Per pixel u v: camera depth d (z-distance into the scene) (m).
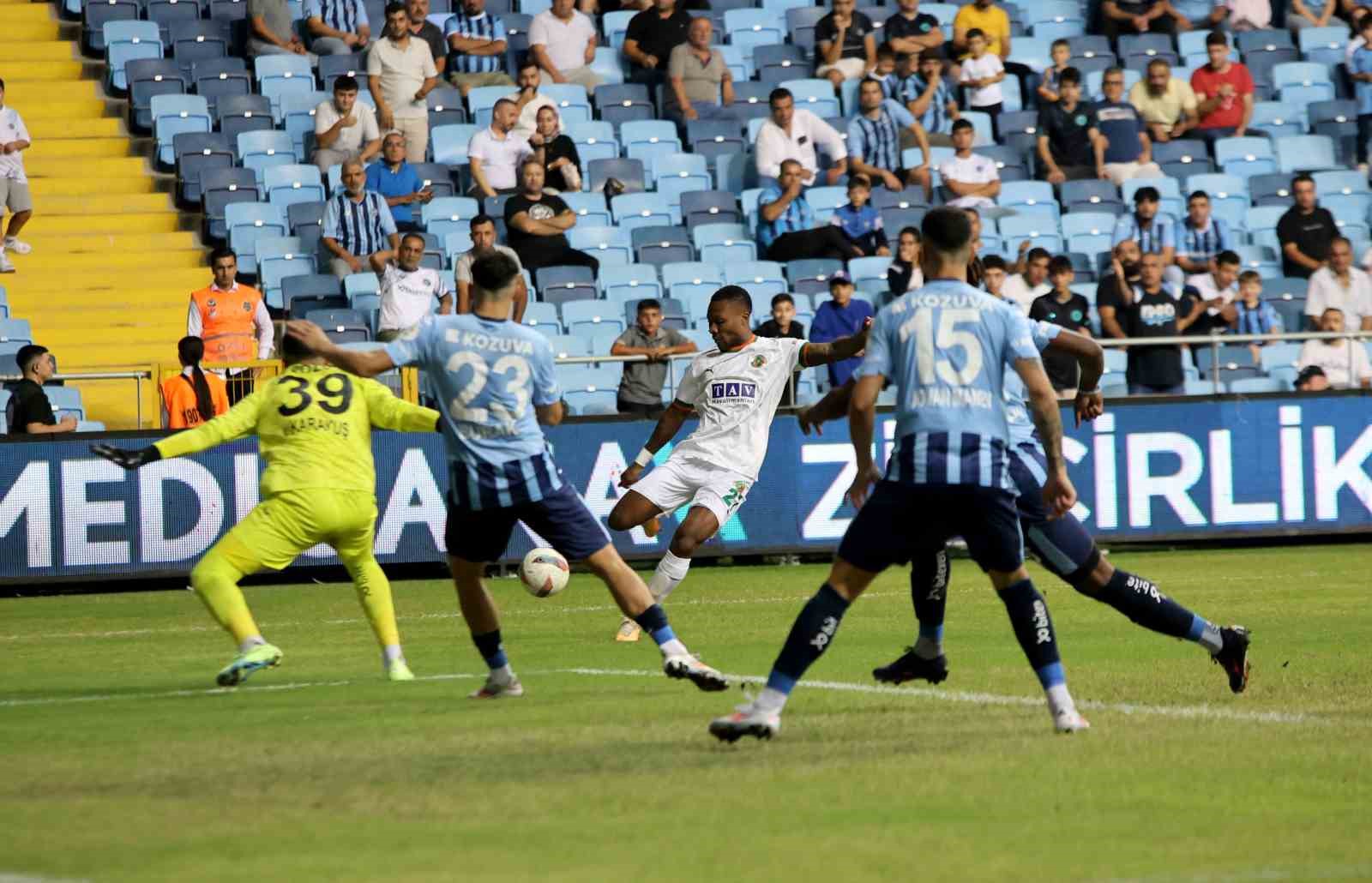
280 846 17.86
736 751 23.19
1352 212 81.25
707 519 37.50
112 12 81.81
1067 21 91.50
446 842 17.98
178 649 39.94
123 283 70.31
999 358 23.50
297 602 51.53
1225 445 61.47
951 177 77.50
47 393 61.41
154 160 77.19
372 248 69.38
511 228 70.19
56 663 37.34
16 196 69.31
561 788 20.78
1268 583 50.59
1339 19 93.00
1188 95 84.00
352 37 81.38
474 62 81.06
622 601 27.73
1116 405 61.19
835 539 60.19
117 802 20.25
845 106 83.25
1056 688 24.30
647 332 60.16
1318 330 71.19
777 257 73.56
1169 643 36.34
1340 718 25.64
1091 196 79.06
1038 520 26.78
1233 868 16.70
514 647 38.34
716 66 81.94
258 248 70.81
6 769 22.72
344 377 31.92
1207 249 74.19
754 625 42.03
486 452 27.59
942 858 17.09
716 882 16.17
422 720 26.59
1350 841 17.84
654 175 77.75
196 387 57.09
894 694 28.77
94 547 56.22
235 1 82.88
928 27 83.81
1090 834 18.16
